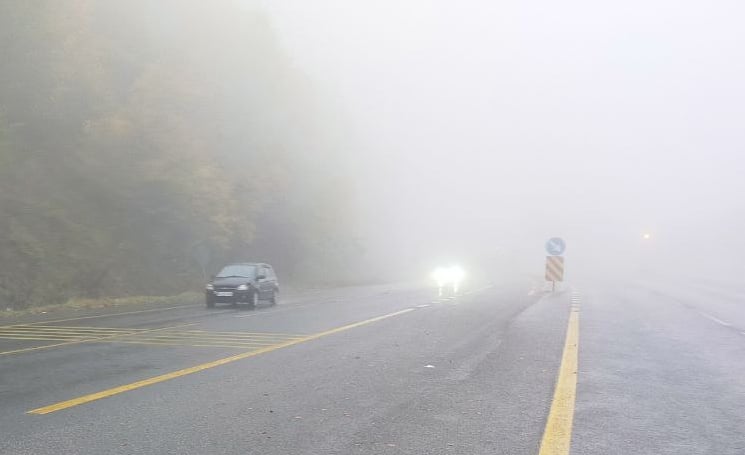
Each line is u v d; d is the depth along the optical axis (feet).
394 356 42.93
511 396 31.24
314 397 30.40
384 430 24.93
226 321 65.41
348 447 22.71
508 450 22.68
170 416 26.58
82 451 21.81
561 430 25.27
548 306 85.92
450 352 45.01
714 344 51.75
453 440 23.77
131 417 26.35
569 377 36.27
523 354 44.42
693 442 24.17
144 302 92.63
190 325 61.41
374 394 31.24
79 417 26.25
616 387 33.91
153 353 43.24
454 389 32.68
